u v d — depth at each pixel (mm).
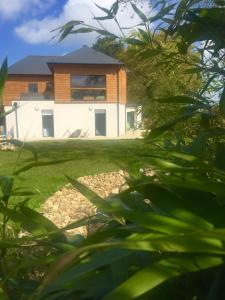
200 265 688
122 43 1860
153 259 820
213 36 1343
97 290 859
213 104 1588
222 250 675
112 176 11906
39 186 8977
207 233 700
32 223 1113
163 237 713
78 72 32781
